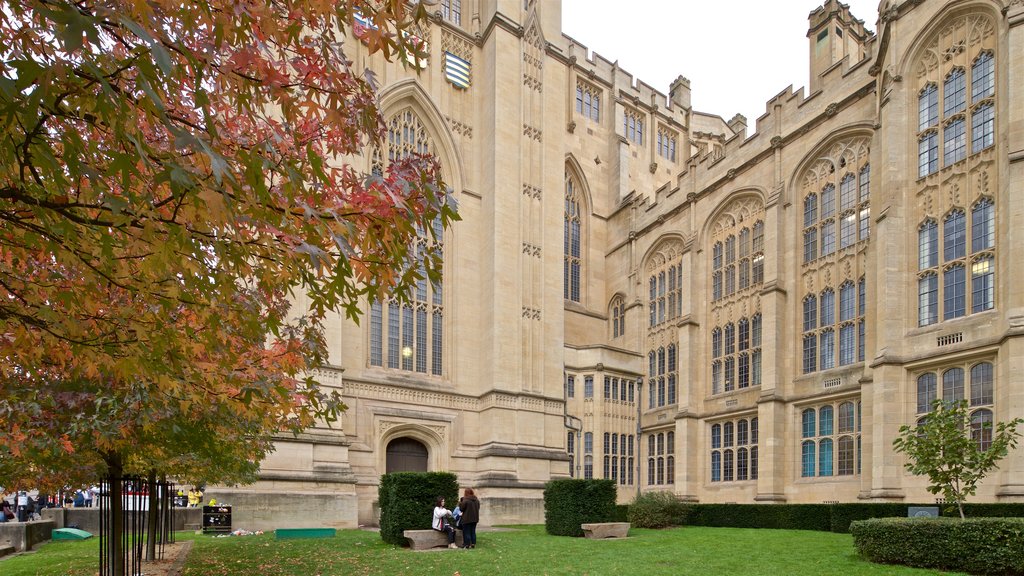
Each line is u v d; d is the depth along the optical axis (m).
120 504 10.59
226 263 4.58
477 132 38.25
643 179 50.69
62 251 4.62
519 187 37.34
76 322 5.38
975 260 23.55
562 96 41.69
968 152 24.28
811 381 30.98
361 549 18.17
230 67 4.76
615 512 23.31
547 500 24.28
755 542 19.91
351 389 31.39
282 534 22.42
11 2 3.46
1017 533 12.48
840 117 31.14
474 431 35.00
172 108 5.29
